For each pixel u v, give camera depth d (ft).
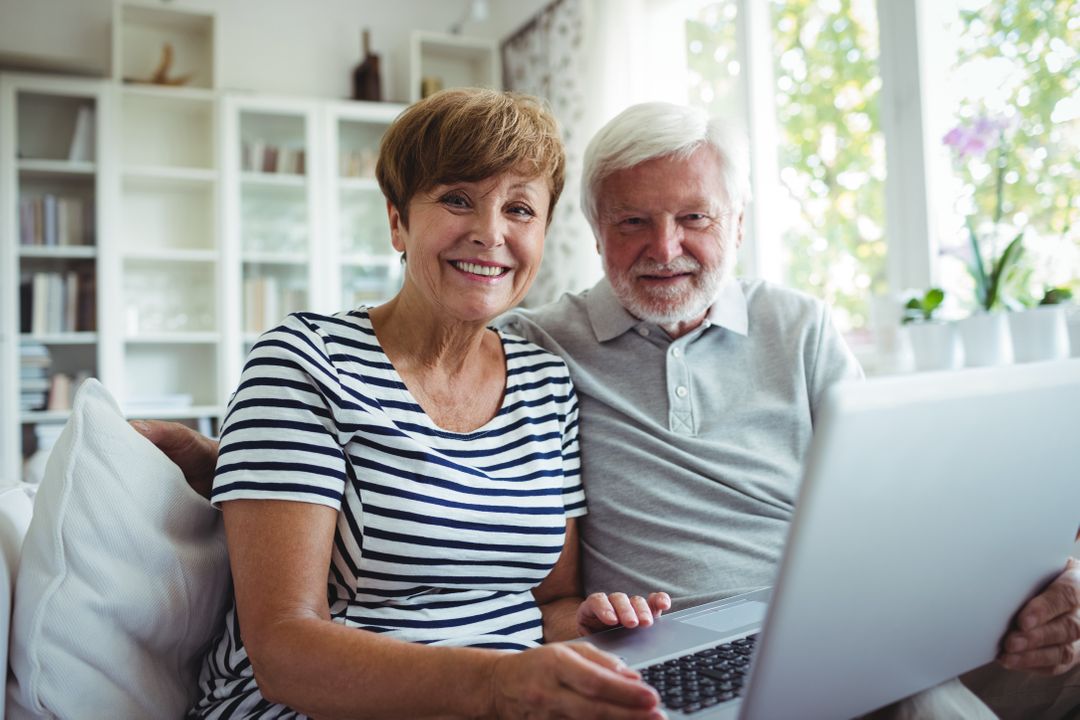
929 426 1.81
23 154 11.59
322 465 2.96
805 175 9.26
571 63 12.08
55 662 2.73
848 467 1.70
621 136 4.24
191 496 3.18
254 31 13.64
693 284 4.26
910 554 1.94
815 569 1.76
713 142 4.26
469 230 3.34
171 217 12.80
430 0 14.80
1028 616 2.45
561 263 12.10
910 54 7.83
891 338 6.98
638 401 4.28
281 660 2.54
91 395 3.03
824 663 1.93
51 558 2.79
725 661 2.51
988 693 3.19
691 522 3.95
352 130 13.35
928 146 7.77
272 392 3.00
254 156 12.64
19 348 11.31
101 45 12.73
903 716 2.34
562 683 2.06
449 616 3.22
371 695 2.40
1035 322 5.63
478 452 3.44
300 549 2.81
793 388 4.29
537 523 3.43
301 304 12.91
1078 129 6.54
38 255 11.48
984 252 7.27
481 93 3.50
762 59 9.71
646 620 2.93
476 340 3.57
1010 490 2.09
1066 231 6.65
